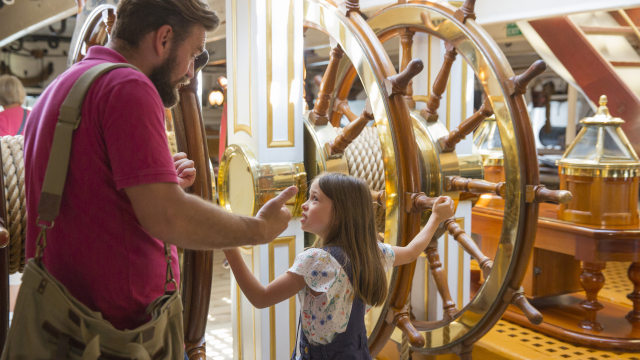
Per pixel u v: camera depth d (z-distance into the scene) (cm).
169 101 124
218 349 336
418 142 272
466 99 317
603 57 431
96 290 105
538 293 340
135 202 97
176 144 199
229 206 261
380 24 296
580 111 866
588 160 308
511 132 228
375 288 163
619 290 395
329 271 155
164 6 111
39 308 100
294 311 256
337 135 256
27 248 111
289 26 243
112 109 99
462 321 258
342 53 246
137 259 108
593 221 306
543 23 450
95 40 220
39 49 949
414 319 321
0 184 152
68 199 104
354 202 163
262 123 238
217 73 1017
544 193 218
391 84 196
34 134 111
